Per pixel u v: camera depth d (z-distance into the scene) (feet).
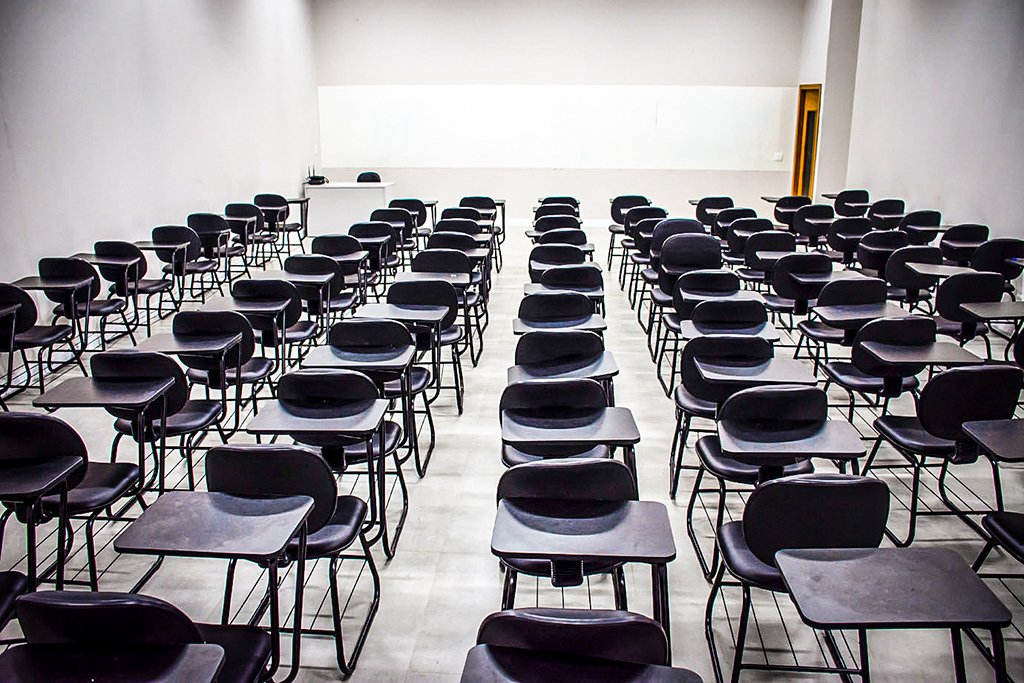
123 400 10.18
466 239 22.27
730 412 9.40
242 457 8.10
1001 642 6.31
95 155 22.41
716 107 41.37
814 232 27.04
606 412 10.09
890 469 13.55
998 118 23.76
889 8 31.86
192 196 28.73
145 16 25.08
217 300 16.34
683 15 40.34
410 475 13.61
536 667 5.57
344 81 42.09
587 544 6.94
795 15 40.11
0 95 18.43
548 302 14.93
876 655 9.02
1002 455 8.39
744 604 8.11
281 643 9.25
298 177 40.04
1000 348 20.42
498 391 17.70
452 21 40.98
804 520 7.55
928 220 25.32
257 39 34.42
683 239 19.35
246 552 6.74
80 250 21.77
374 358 12.45
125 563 10.86
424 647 9.25
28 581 8.13
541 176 42.75
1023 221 22.52
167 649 5.85
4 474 8.35
